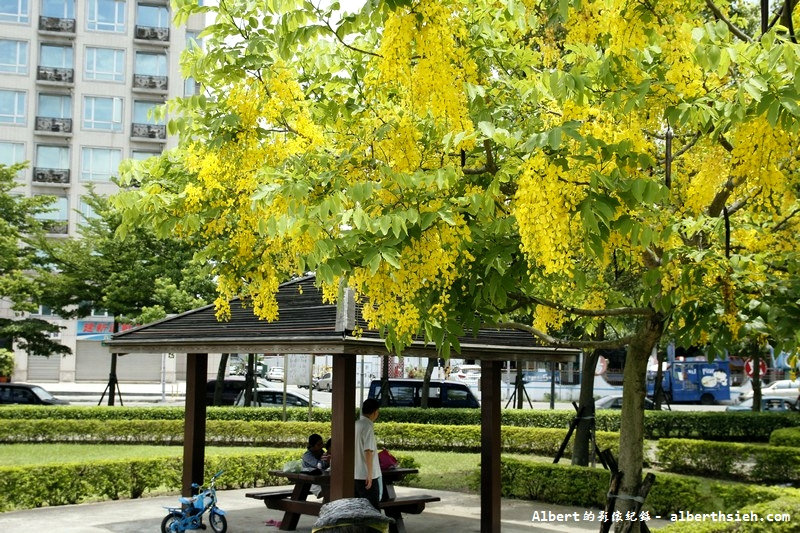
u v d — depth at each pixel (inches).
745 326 211.5
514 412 773.3
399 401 943.0
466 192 203.8
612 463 242.8
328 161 198.5
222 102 207.6
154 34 1448.1
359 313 291.4
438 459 629.0
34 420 696.4
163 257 856.3
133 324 868.0
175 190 243.3
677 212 238.4
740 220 250.2
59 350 919.7
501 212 210.1
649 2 174.2
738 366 1422.2
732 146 206.5
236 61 193.9
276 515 392.8
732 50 159.0
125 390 1320.1
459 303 206.4
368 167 197.2
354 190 171.3
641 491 238.4
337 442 289.7
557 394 1216.2
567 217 163.6
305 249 188.1
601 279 288.7
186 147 244.4
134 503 421.1
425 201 185.6
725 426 719.1
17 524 363.3
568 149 169.8
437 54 175.0
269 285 236.4
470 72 191.6
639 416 241.6
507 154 203.6
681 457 550.0
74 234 1412.4
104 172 1433.3
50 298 882.1
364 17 175.8
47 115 1425.9
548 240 162.7
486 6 210.4
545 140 161.2
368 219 174.2
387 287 184.1
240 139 201.3
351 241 178.7
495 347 320.8
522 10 213.8
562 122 179.6
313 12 185.6
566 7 169.3
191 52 205.2
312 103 220.4
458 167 195.9
